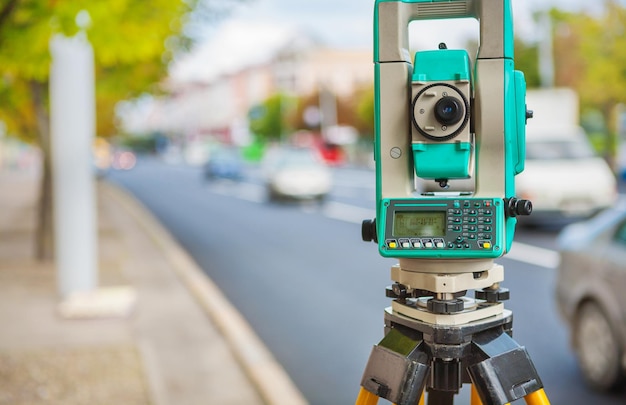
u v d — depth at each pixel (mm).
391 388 2043
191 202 24906
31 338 6578
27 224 17641
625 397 5195
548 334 6957
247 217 19547
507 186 2045
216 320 7371
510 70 2051
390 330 2162
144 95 14844
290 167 23188
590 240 5516
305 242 14344
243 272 11078
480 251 1984
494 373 1981
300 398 5059
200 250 13523
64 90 7945
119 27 5781
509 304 8258
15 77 10453
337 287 9750
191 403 5059
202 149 73125
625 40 29391
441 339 2016
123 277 10188
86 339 6559
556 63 34125
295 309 8461
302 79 95688
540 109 16781
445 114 1996
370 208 21266
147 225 17125
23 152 57188
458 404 5125
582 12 30484
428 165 2037
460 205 2018
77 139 8039
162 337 6859
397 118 2078
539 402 2023
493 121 2029
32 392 5027
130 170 57062
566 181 14242
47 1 4930
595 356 5336
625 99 30344
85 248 8094
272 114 81562
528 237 13578
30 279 9578
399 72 2070
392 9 2074
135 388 5129
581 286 5461
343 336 7215
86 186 8094
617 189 23938
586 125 36812
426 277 2078
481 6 2043
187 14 8711
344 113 70188
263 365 5805
